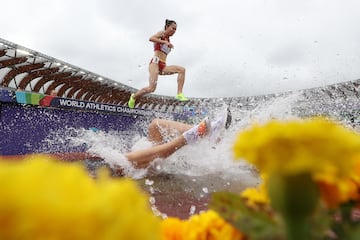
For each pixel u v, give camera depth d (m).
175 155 3.61
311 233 0.45
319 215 0.46
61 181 0.24
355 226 0.46
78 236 0.22
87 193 0.25
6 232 0.21
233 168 3.49
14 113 13.18
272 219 0.47
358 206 0.50
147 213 0.28
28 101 13.34
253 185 2.76
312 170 0.32
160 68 10.54
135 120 18.45
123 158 3.38
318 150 0.31
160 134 4.05
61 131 14.79
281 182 0.34
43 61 16.30
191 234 0.56
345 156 0.32
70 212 0.22
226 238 0.53
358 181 0.48
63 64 17.17
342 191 0.41
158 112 18.14
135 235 0.24
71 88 20.80
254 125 0.37
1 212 0.21
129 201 0.25
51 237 0.22
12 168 0.23
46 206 0.22
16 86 17.69
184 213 1.90
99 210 0.23
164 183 2.87
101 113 16.80
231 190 2.61
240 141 0.35
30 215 0.21
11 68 16.12
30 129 13.66
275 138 0.31
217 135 3.76
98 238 0.23
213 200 0.52
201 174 3.22
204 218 0.57
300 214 0.34
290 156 0.31
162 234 0.58
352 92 14.60
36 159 0.27
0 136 12.61
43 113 14.18
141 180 3.03
